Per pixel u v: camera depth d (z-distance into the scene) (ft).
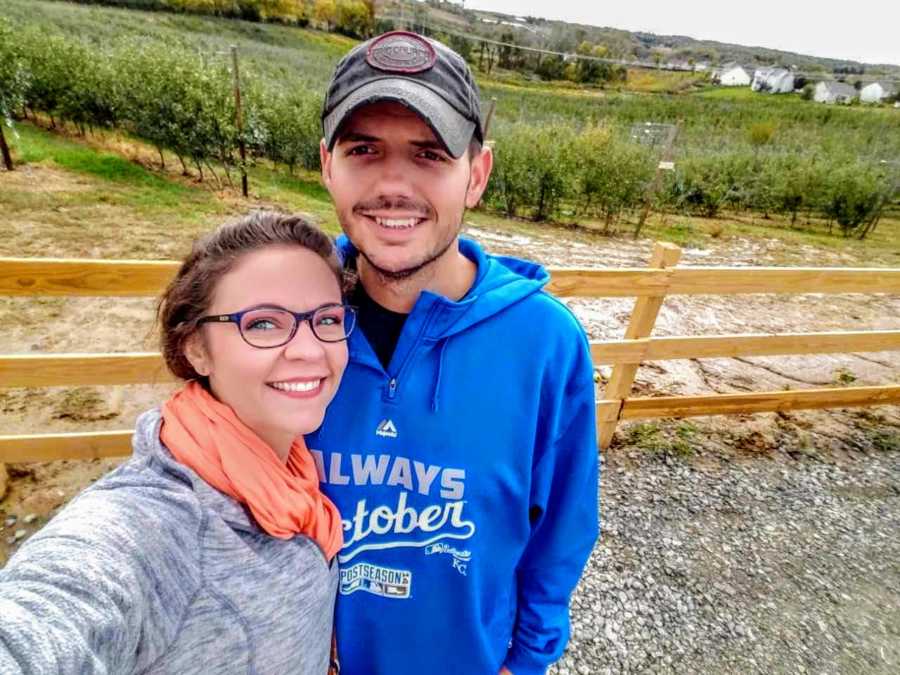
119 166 27.73
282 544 2.35
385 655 3.37
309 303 2.39
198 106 27.86
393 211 2.57
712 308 20.35
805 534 8.58
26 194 21.13
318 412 2.47
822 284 8.89
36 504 7.50
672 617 6.89
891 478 10.23
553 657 3.81
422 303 2.78
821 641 6.79
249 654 2.14
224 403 2.41
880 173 42.78
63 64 31.32
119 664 1.80
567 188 35.68
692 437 10.79
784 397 10.25
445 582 3.19
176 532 2.00
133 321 13.35
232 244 2.36
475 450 2.94
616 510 8.58
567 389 3.25
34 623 1.62
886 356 16.53
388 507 3.02
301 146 35.60
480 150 2.96
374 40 2.60
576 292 7.73
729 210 50.19
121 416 9.77
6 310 13.08
